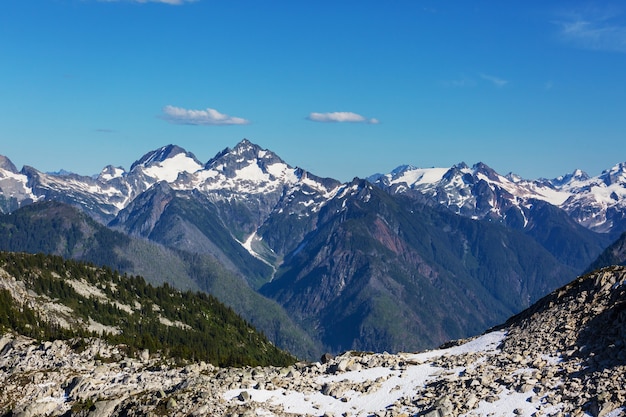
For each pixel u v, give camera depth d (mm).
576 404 84312
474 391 93125
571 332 102688
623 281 107688
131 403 106875
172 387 111500
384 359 113125
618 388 83688
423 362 110125
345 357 119875
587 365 92312
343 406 97812
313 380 109375
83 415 107750
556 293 117062
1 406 118875
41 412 113062
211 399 101750
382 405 96062
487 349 109875
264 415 95625
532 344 104562
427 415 88562
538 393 88750
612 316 100500
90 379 122000
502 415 86375
